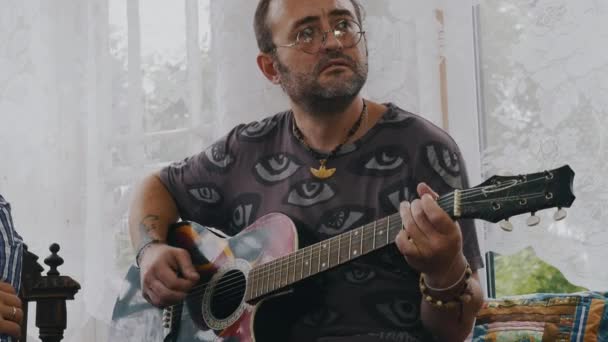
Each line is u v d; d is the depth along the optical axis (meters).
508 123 3.36
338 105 2.87
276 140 3.09
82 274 4.09
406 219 2.38
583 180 3.19
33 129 4.18
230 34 3.88
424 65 3.52
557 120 3.26
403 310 2.71
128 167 4.05
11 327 2.60
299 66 2.90
